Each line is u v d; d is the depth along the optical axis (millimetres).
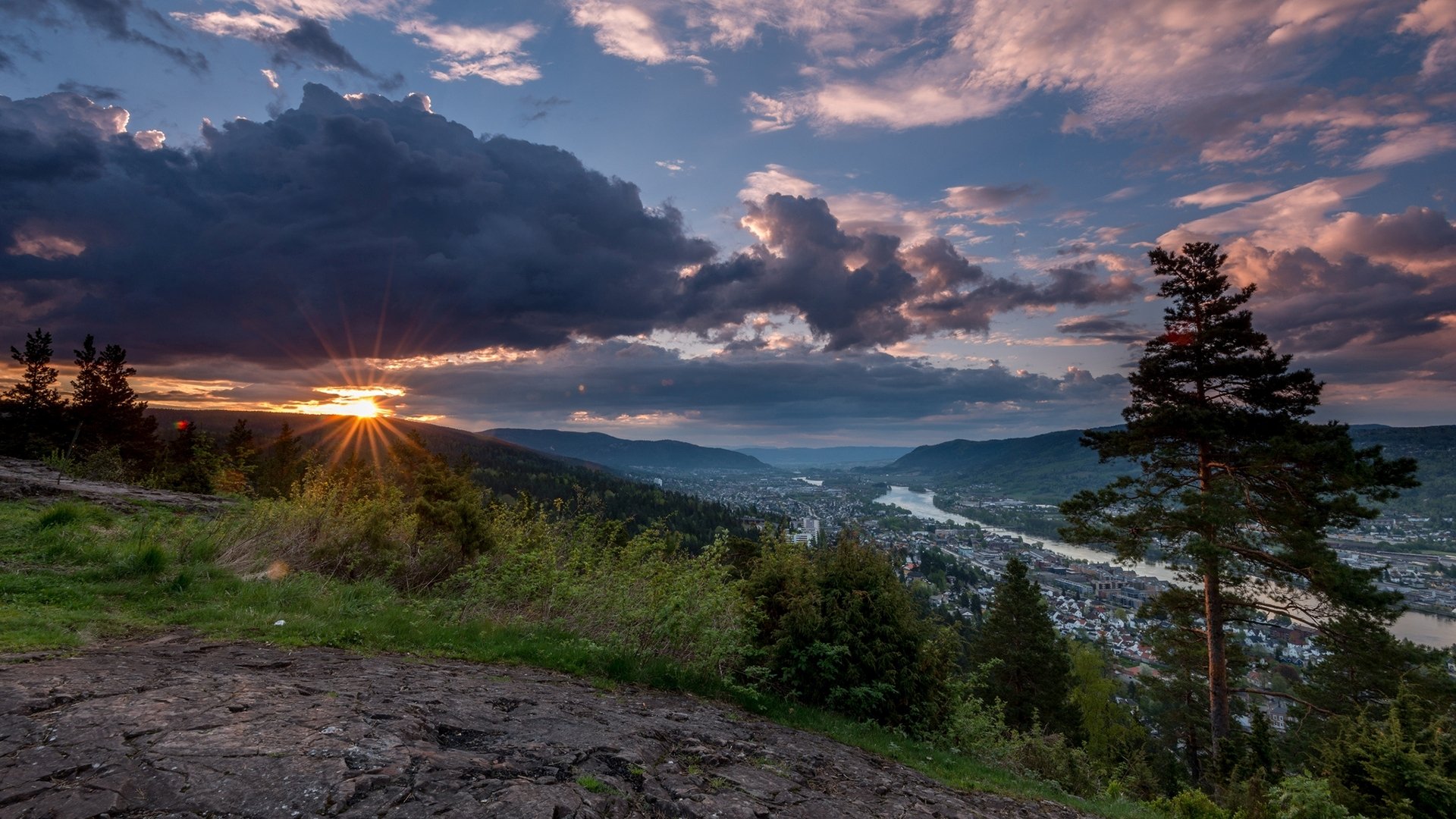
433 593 9984
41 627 5258
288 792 2781
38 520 9453
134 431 37719
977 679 11281
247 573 8609
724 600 8453
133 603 6695
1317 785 8430
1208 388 19719
